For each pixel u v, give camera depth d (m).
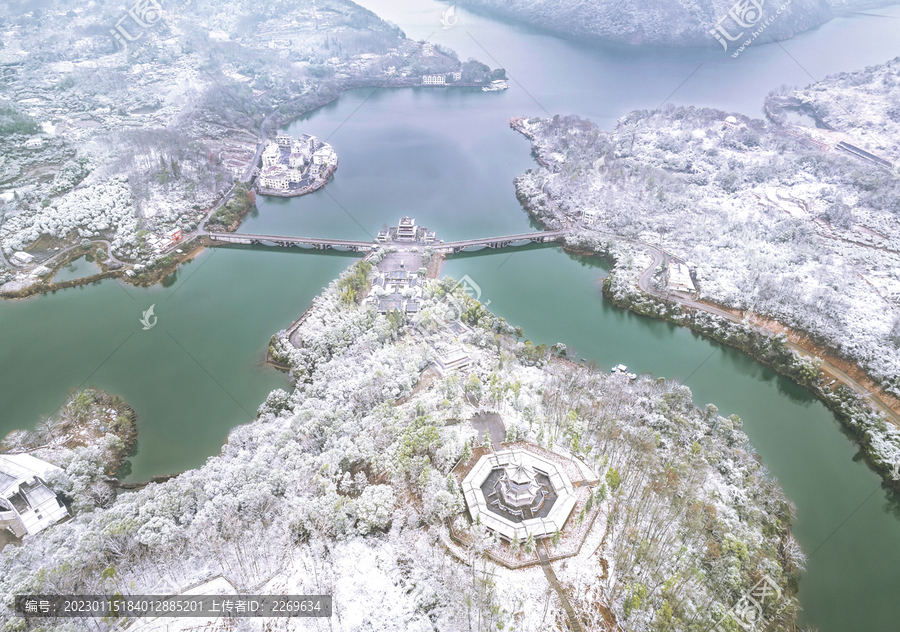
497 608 174.38
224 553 199.75
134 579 191.62
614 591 185.88
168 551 199.50
